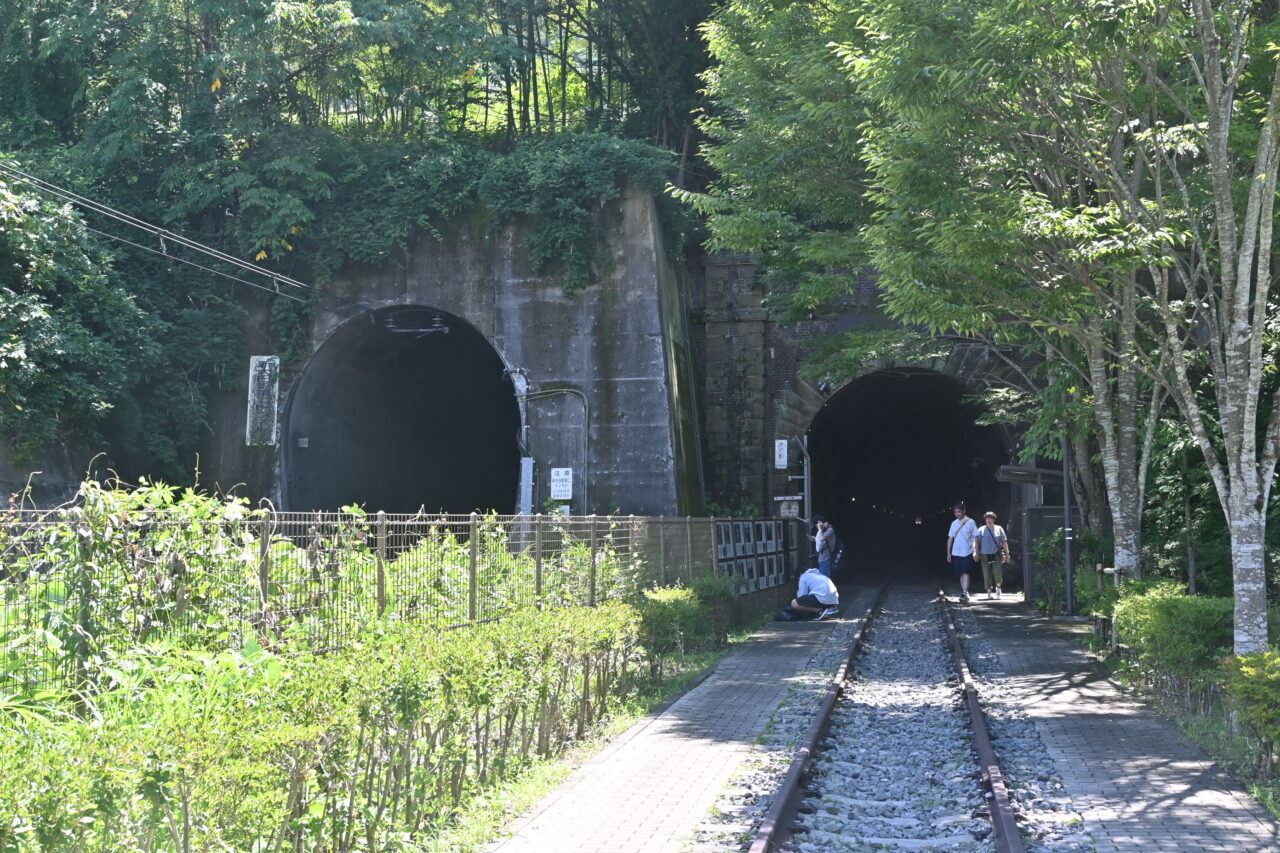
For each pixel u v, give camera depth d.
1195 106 13.93
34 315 22.08
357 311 28.44
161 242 25.44
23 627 5.23
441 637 7.64
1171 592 12.66
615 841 6.92
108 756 4.34
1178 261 11.52
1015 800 7.89
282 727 5.19
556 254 27.66
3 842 3.96
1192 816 7.57
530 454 27.53
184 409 26.94
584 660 10.43
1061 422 19.08
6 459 21.84
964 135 12.37
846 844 7.15
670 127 33.75
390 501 34.19
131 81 27.28
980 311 12.76
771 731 10.85
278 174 27.42
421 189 28.30
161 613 5.99
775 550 28.61
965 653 17.20
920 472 57.75
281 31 27.38
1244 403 10.33
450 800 7.48
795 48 17.02
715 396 33.09
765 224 18.02
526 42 36.22
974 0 11.55
